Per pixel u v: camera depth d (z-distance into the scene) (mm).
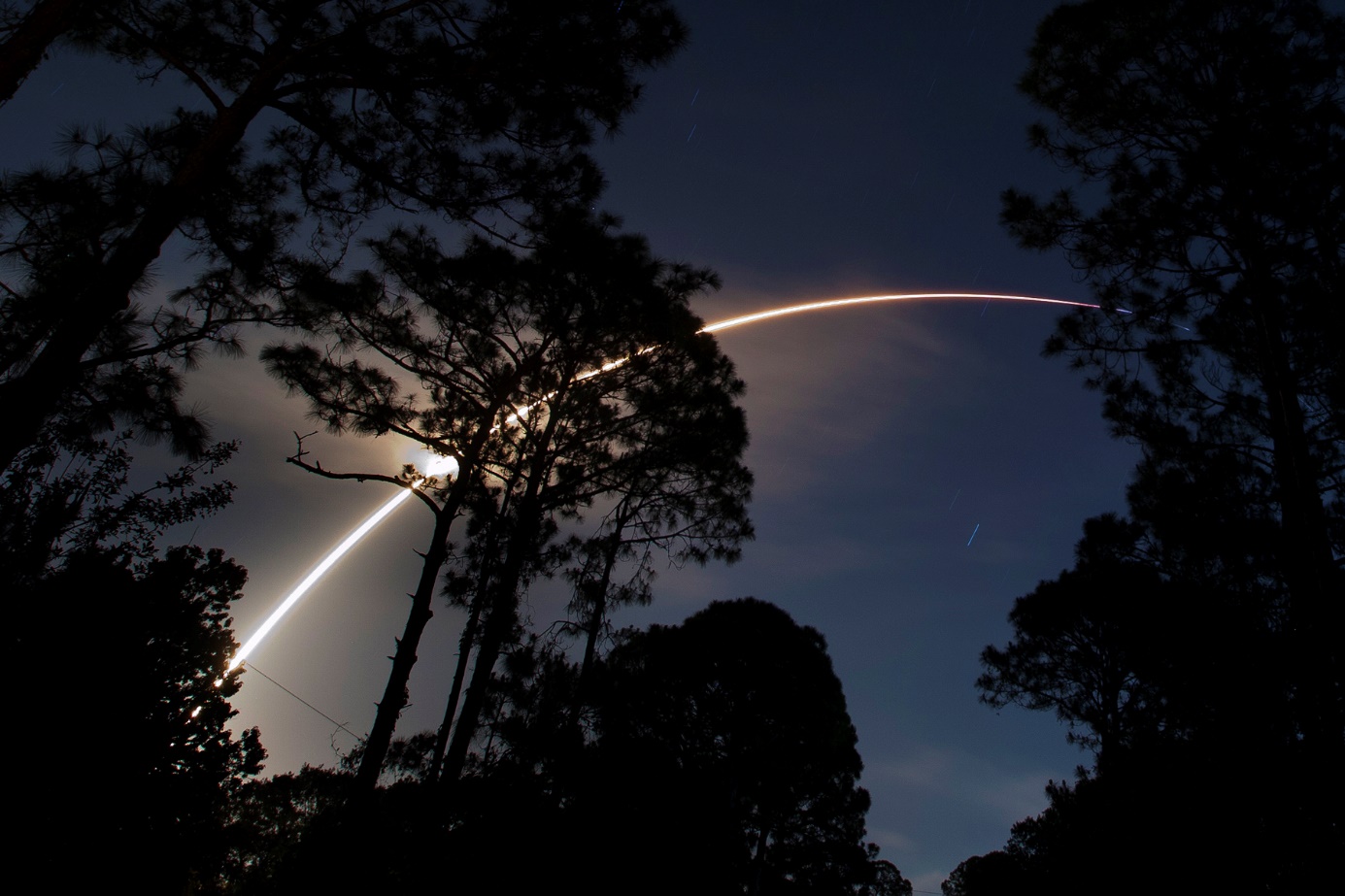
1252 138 8750
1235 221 8969
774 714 20703
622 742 13898
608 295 11750
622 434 12844
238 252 7680
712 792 14273
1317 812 6348
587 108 8312
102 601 7230
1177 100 9727
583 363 12500
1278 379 7996
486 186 8484
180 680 7773
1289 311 8562
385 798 10961
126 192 6902
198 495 8195
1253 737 7672
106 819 6918
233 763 8156
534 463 11906
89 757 6859
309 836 9273
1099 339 10789
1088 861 9320
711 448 12922
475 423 12211
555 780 11195
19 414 5438
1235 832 7297
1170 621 9031
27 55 5809
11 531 6977
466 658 11438
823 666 22141
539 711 11281
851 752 23516
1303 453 7527
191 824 7672
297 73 7707
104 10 6676
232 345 8016
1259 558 8914
